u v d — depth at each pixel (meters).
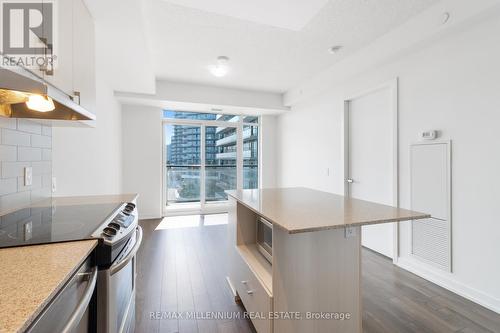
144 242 3.46
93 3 1.64
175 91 4.24
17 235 0.97
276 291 1.25
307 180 4.54
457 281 2.16
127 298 1.45
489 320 1.79
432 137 2.36
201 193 5.25
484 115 1.98
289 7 1.98
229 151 5.48
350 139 3.55
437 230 2.32
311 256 1.32
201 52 3.10
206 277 2.45
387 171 2.96
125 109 4.54
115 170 3.95
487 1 1.80
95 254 0.95
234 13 2.05
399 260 2.71
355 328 1.42
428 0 2.11
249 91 4.75
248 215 2.00
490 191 1.95
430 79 2.40
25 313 0.49
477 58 2.02
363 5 2.18
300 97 4.36
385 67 2.89
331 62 3.45
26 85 0.88
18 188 1.45
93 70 1.80
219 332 1.68
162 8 2.19
